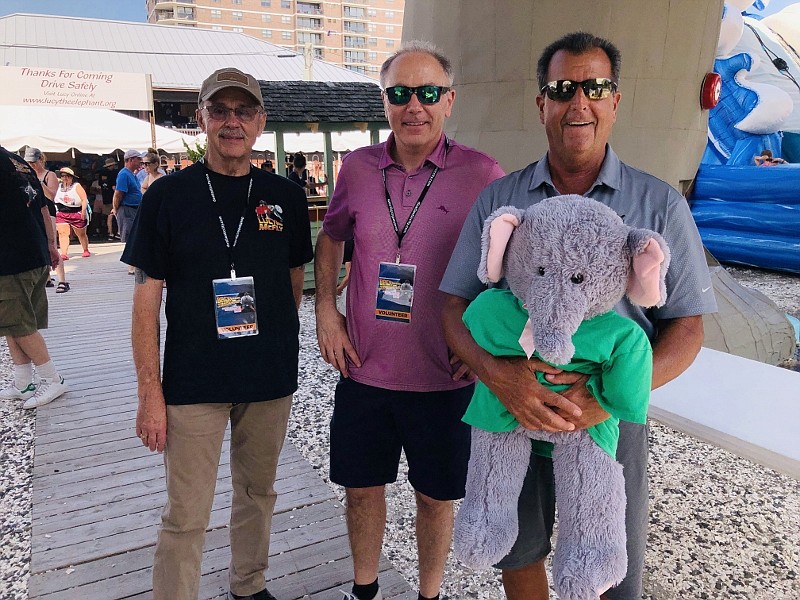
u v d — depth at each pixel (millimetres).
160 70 25125
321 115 7102
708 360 2771
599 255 1061
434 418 1855
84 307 6887
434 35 4477
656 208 1396
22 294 3775
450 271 1572
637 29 3760
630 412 1126
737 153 10734
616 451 1327
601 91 1393
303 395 4242
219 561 2326
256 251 1763
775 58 12102
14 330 3828
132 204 9016
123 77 13172
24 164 3824
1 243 3619
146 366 1688
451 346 1467
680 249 1377
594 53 1397
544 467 1494
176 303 1717
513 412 1225
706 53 4074
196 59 26328
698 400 2271
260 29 111875
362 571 2004
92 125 12094
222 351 1736
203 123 1729
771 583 2264
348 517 1998
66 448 3340
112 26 27281
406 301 1808
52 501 2779
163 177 1705
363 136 13523
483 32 4051
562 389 1200
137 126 12508
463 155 1867
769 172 9227
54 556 2365
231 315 1734
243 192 1768
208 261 1702
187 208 1680
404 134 1765
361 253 1874
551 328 1046
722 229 9906
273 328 1821
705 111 4285
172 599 1746
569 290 1056
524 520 1522
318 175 13344
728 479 3059
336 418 1963
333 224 2057
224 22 108625
